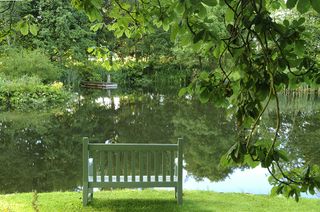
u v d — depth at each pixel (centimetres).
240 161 166
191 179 824
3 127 1537
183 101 2478
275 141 160
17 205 540
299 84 210
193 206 551
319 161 827
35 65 2469
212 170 904
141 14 289
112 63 367
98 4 232
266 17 150
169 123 1706
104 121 1758
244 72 172
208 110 2072
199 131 1498
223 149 1166
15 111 1922
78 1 247
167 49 3641
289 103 2050
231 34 163
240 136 172
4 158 1082
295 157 865
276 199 599
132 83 3572
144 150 532
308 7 132
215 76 191
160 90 3189
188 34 176
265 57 157
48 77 2569
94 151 534
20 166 996
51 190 767
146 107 2216
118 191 643
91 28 327
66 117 1817
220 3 158
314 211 534
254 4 148
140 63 3631
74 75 2970
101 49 360
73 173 927
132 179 535
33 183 830
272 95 163
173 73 3678
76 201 564
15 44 2638
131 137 1430
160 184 541
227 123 1650
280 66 159
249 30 151
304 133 1227
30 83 2170
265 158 163
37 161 1055
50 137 1391
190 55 2997
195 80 193
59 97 2259
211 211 530
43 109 2011
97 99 2523
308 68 196
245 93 175
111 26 327
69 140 1356
